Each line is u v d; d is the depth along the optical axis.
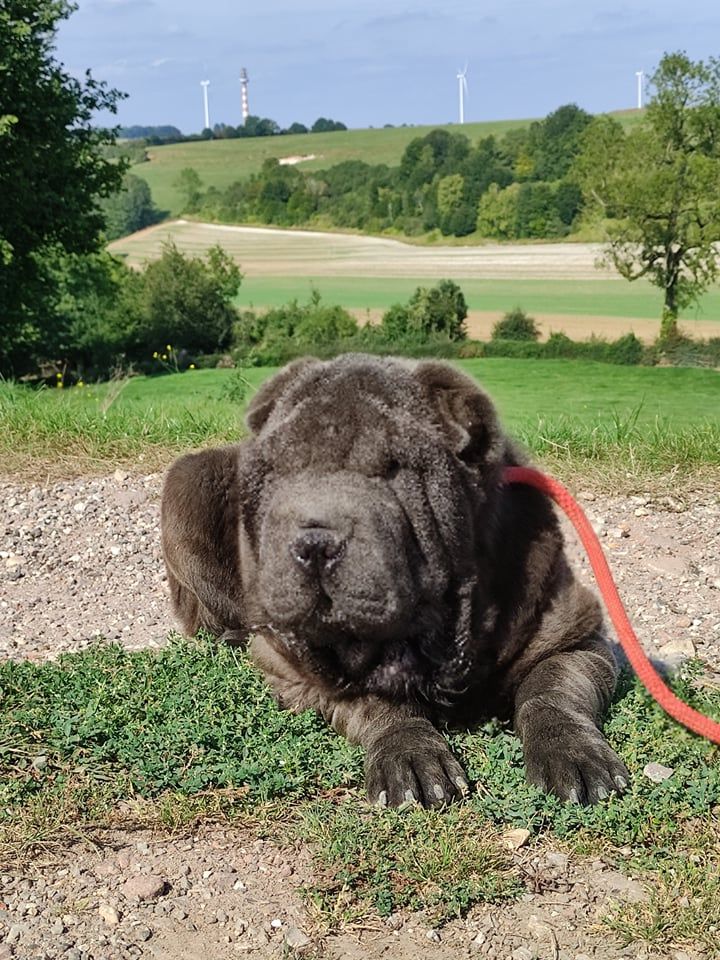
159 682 1.24
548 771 1.02
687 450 2.34
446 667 1.10
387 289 21.53
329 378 1.11
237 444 1.43
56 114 8.89
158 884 0.92
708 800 1.01
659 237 12.62
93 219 9.57
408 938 0.86
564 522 2.02
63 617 1.72
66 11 8.86
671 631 1.58
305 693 1.18
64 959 0.84
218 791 1.04
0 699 1.19
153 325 15.69
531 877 0.93
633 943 0.85
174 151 45.97
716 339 12.98
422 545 1.04
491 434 1.10
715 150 12.16
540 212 27.83
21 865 0.94
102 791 1.04
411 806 1.00
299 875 0.93
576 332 14.91
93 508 2.15
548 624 1.17
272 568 1.00
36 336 11.88
